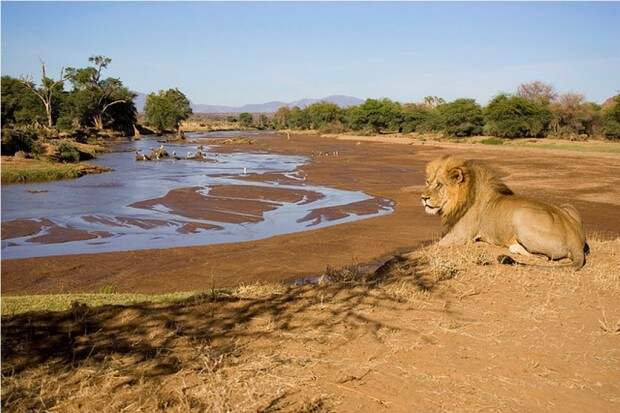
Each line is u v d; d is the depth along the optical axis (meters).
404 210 24.61
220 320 4.90
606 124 79.06
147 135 111.94
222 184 33.91
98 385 3.54
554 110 82.12
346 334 4.66
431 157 57.75
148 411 3.26
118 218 22.33
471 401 3.70
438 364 4.21
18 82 92.31
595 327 5.23
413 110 112.75
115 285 12.97
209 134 123.38
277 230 20.30
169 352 4.11
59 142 54.25
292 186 33.47
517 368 4.25
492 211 8.07
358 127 113.38
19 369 3.72
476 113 87.06
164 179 37.12
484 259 7.30
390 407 3.54
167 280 13.37
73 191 30.73
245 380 3.71
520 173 40.19
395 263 7.59
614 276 6.83
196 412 3.28
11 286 12.93
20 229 20.00
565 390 3.97
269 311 5.20
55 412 3.20
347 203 26.75
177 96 127.50
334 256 15.59
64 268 14.50
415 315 5.25
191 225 20.98
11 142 47.25
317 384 3.75
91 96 97.81
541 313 5.48
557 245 7.27
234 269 14.30
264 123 167.00
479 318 5.27
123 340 4.32
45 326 4.59
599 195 29.48
